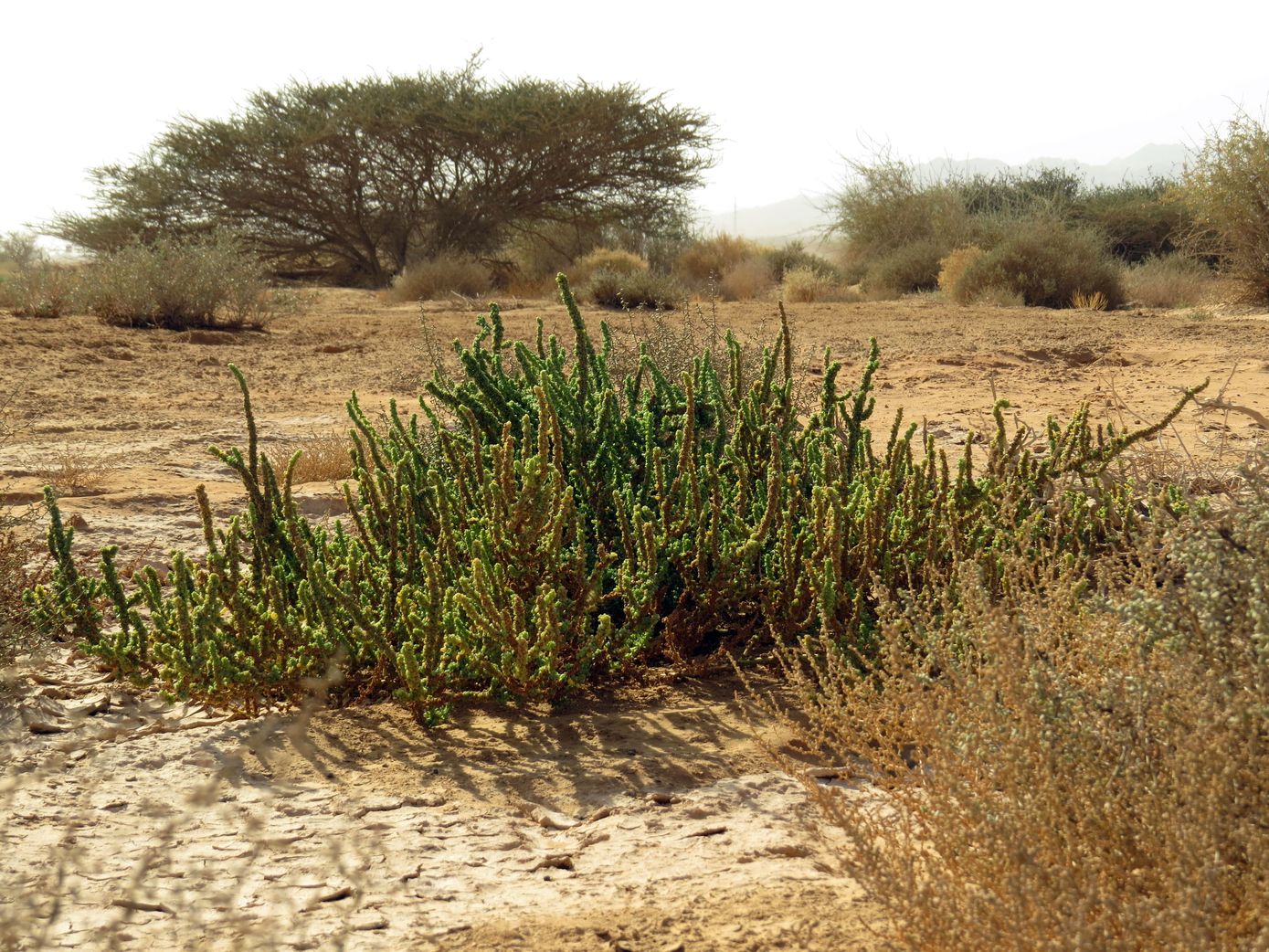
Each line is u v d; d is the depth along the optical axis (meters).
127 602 3.86
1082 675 2.34
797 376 10.17
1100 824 1.91
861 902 2.31
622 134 33.59
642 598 3.66
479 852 2.59
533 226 35.06
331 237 33.97
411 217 33.91
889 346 13.85
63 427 8.68
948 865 2.03
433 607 3.33
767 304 22.27
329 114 32.53
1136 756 1.96
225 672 3.33
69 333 15.44
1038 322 17.52
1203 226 23.58
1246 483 2.60
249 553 4.95
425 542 4.08
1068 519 3.89
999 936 1.78
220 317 17.95
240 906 2.31
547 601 3.35
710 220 37.47
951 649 2.58
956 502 3.80
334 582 3.87
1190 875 1.73
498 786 2.95
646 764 3.04
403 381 11.27
